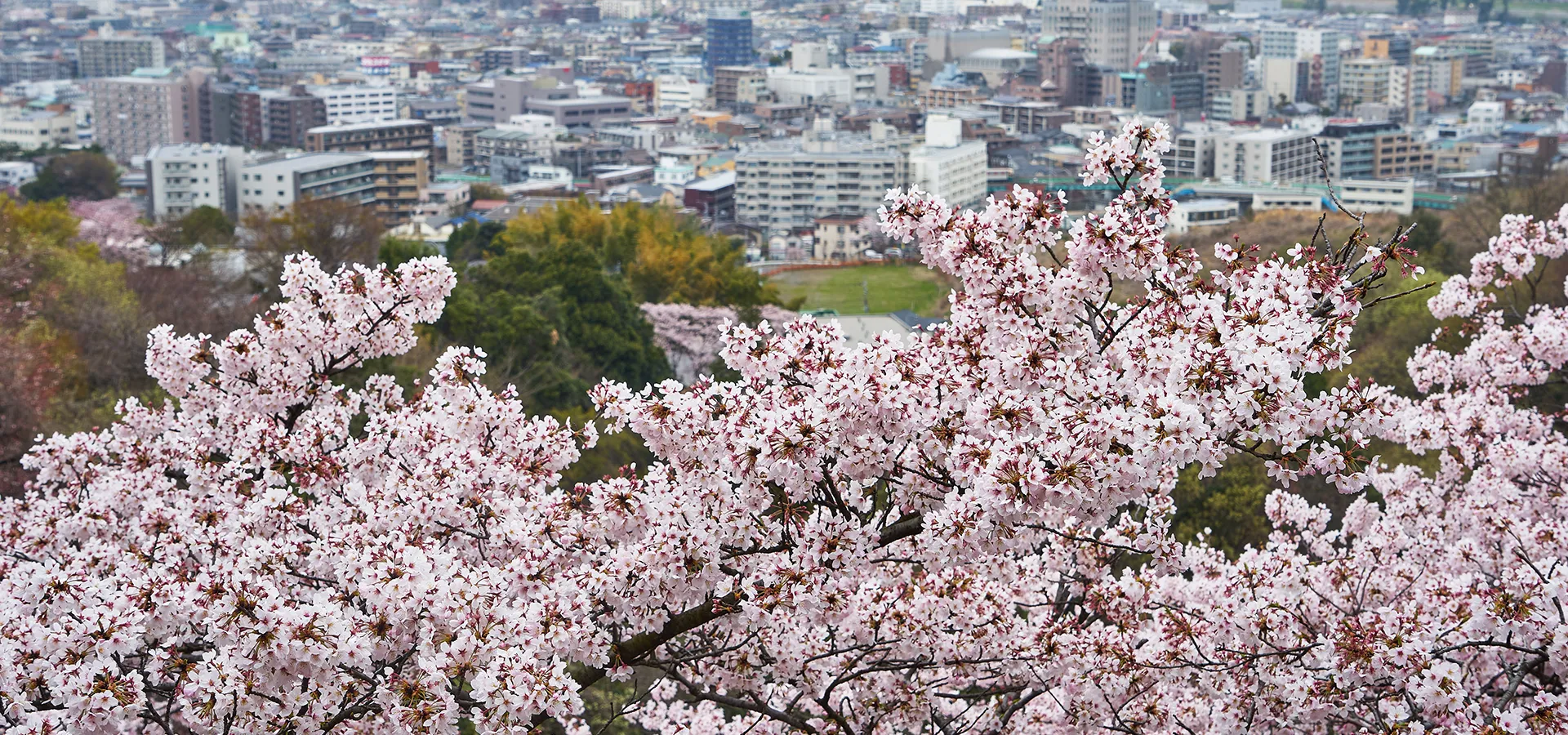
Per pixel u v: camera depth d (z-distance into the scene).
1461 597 15.12
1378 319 51.53
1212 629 15.61
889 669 14.63
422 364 48.69
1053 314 11.84
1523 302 37.06
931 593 14.93
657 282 85.88
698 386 12.42
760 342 12.61
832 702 16.94
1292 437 10.76
